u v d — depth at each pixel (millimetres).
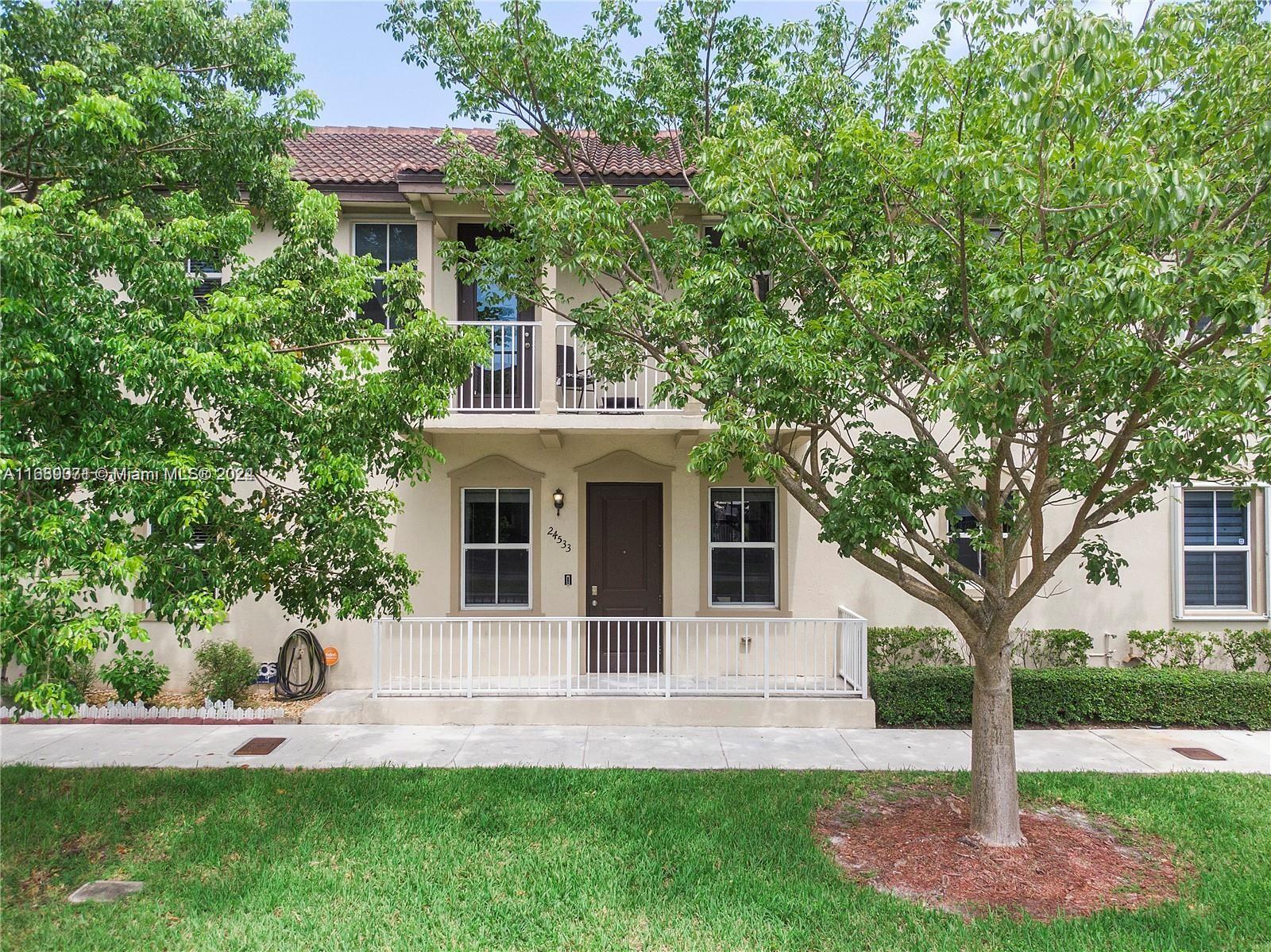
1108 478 5070
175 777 6840
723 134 6109
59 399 4344
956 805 6324
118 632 3852
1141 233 4902
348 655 9797
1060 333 4344
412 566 9984
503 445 10133
